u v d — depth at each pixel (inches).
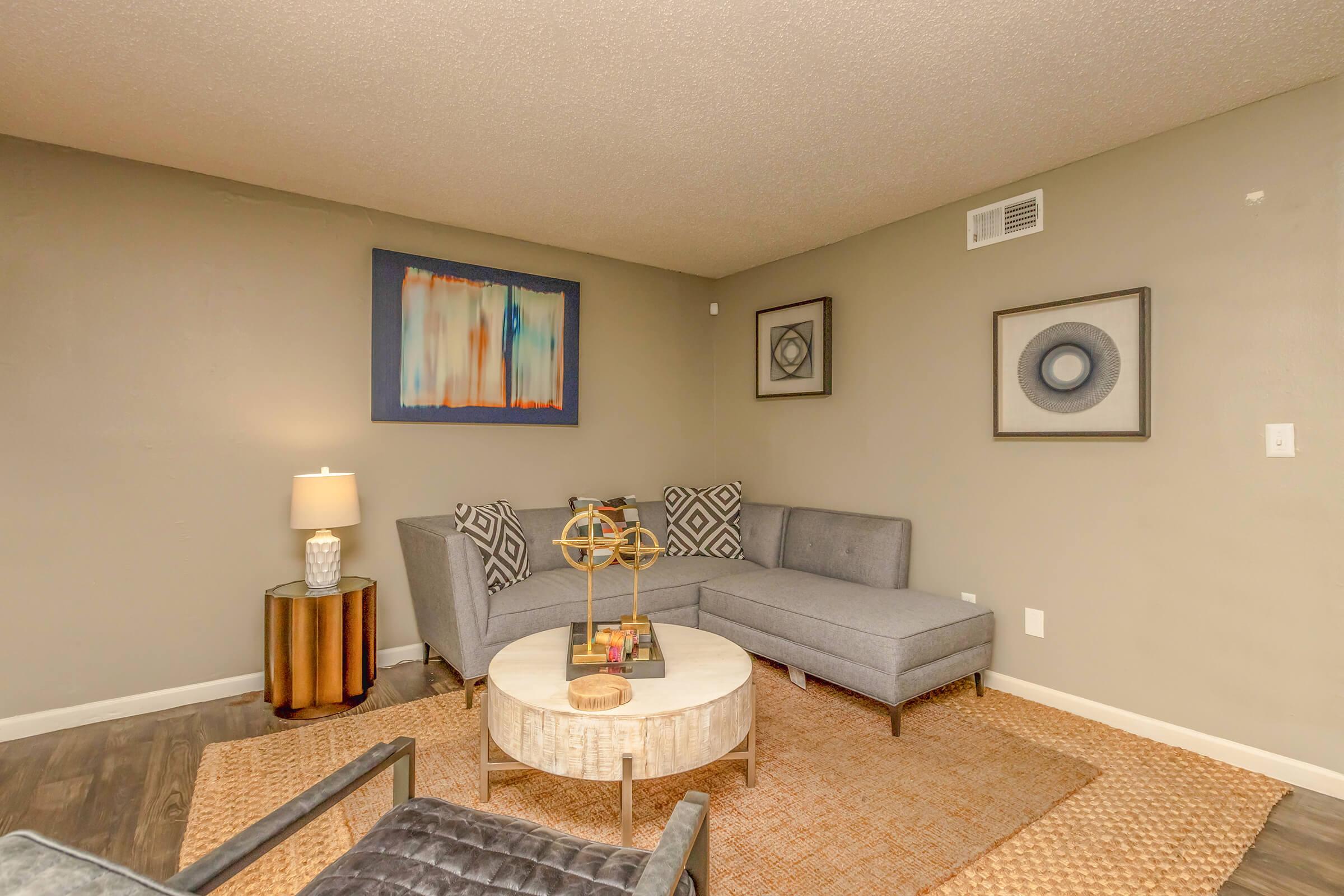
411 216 133.0
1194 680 93.4
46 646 99.9
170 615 109.4
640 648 85.7
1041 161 106.1
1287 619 85.4
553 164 107.3
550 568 137.8
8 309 97.7
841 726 100.1
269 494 118.3
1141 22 70.2
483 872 42.6
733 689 75.0
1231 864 66.5
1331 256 81.7
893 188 117.3
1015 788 81.4
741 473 175.2
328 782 44.5
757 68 79.5
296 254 120.9
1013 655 114.7
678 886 40.1
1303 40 73.2
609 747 67.9
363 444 128.3
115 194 105.2
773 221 135.0
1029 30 71.7
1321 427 82.5
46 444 100.2
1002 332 115.5
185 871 35.0
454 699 111.1
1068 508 107.4
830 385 148.8
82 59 78.0
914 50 75.7
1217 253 91.1
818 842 70.0
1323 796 81.0
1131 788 81.9
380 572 130.3
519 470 148.6
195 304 111.6
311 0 67.1
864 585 128.3
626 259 163.8
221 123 94.0
